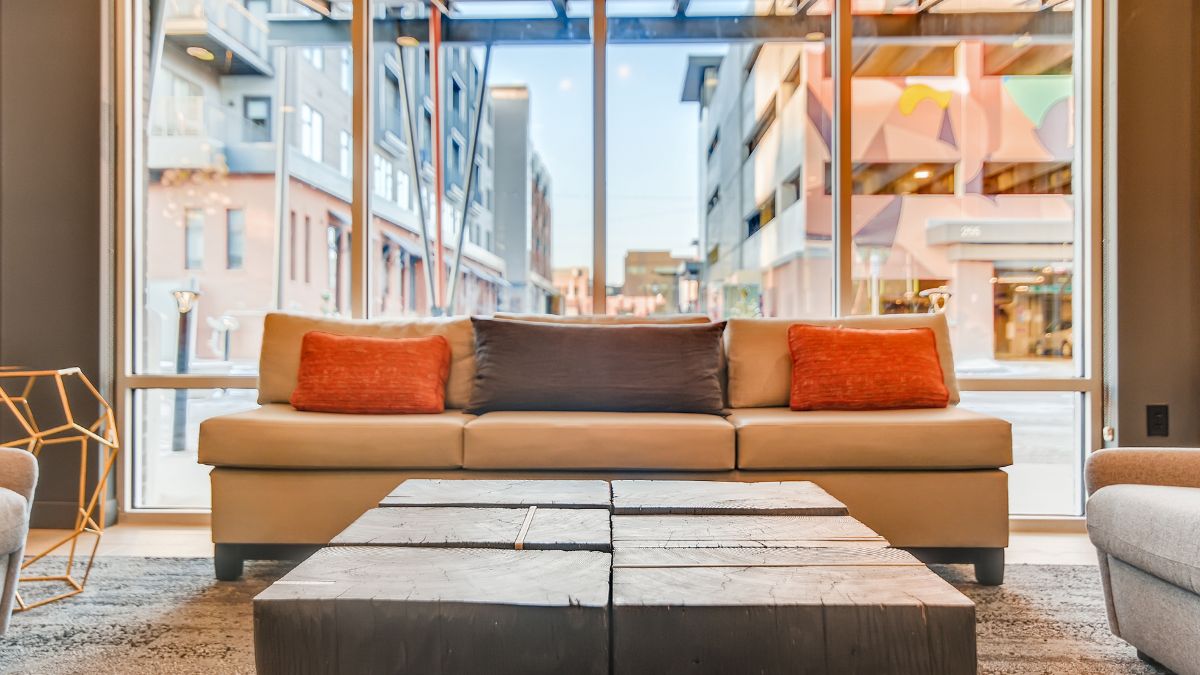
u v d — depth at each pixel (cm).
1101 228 281
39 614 182
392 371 244
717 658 87
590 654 86
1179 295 270
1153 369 270
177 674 148
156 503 297
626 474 213
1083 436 286
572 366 250
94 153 278
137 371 294
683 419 225
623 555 107
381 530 119
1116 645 163
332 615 88
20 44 278
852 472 211
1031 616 181
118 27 286
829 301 320
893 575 98
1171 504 133
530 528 120
